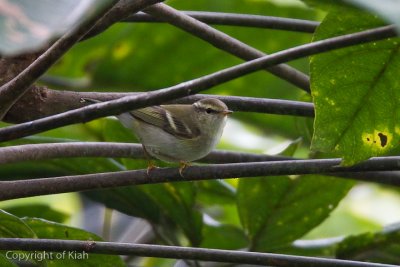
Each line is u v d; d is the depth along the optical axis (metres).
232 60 13.90
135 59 13.78
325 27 7.09
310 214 10.52
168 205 10.23
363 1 3.93
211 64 14.03
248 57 8.89
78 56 13.61
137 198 10.56
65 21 3.35
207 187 11.81
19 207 11.67
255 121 14.48
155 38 13.64
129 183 7.42
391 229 10.25
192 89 6.17
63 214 11.82
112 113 6.28
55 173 10.71
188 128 11.41
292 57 6.11
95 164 10.47
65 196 15.61
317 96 7.32
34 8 3.32
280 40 14.23
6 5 3.25
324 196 10.35
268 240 10.59
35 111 8.25
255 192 10.36
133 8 6.10
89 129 12.53
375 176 9.50
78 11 3.40
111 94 8.52
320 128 7.39
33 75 5.87
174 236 10.55
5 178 10.66
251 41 14.26
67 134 12.52
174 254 6.87
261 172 7.28
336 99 7.33
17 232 7.97
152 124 11.09
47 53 5.75
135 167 10.89
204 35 8.77
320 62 7.24
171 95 6.18
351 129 7.39
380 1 3.96
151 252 6.89
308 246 10.95
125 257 12.10
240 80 14.20
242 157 9.91
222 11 14.37
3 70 7.75
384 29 5.98
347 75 7.26
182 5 14.29
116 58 13.70
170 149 11.30
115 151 8.56
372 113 7.37
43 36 3.25
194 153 11.50
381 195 18.72
